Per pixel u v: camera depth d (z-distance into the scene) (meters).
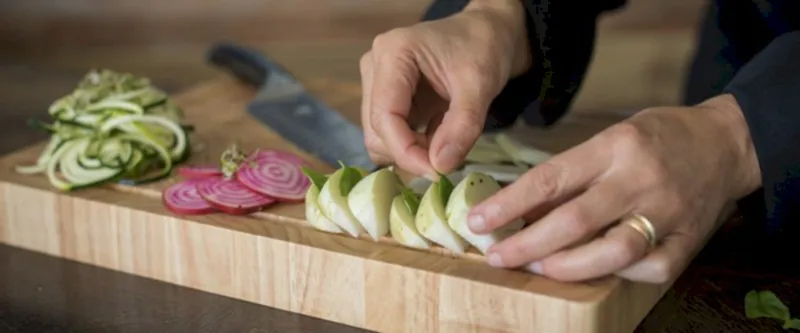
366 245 0.95
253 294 0.98
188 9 1.81
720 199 0.92
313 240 0.96
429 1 1.79
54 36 1.82
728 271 1.01
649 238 0.88
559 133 1.23
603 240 0.88
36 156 1.13
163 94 1.16
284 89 1.27
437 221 0.92
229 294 0.99
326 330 0.95
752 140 0.93
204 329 0.95
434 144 0.95
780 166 0.93
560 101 1.16
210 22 1.82
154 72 1.68
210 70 1.69
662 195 0.88
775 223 0.96
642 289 0.94
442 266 0.92
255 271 0.98
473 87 1.00
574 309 0.87
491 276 0.90
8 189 1.07
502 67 1.03
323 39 1.83
